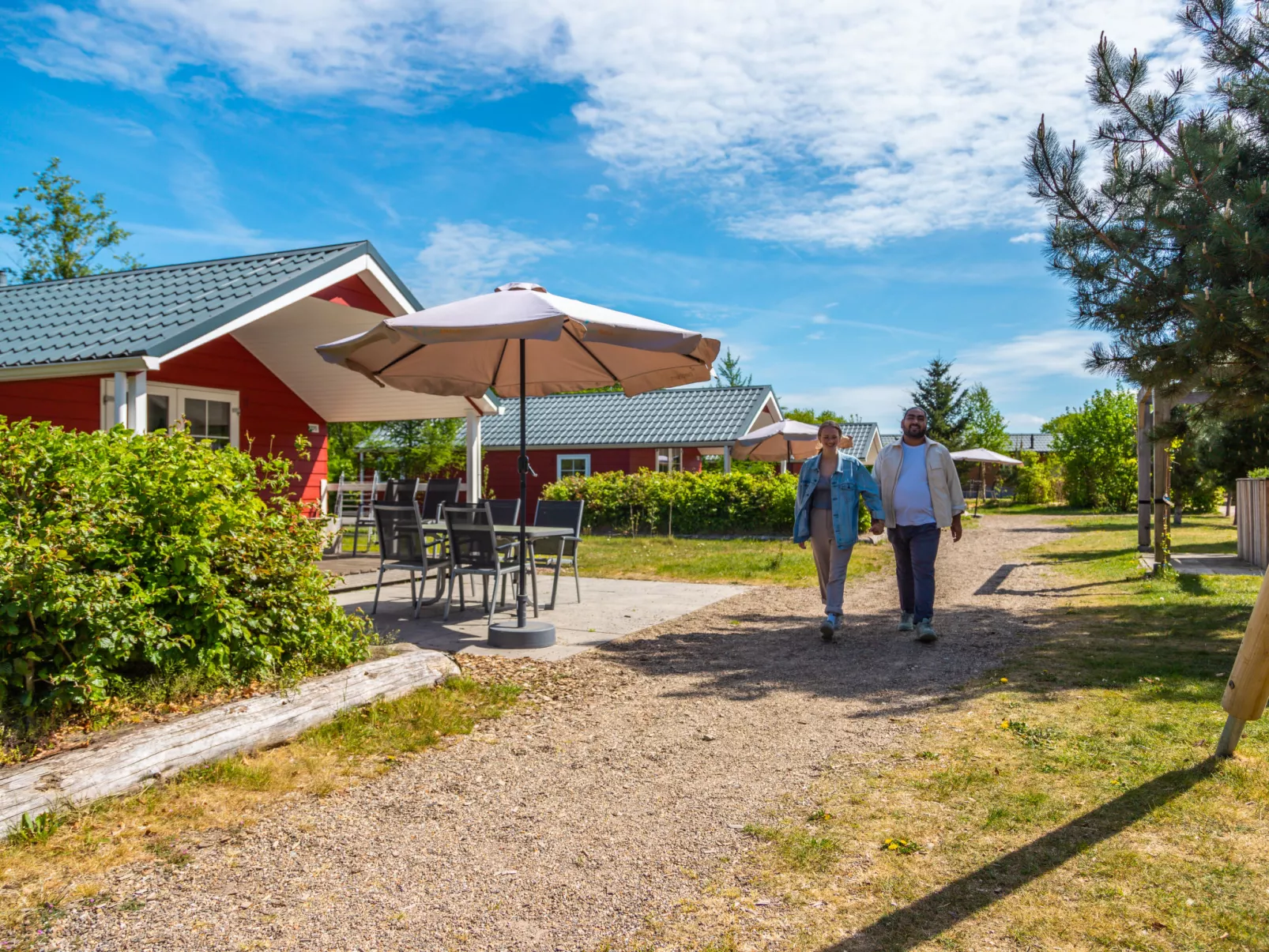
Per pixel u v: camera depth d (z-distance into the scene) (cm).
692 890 271
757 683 544
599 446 2748
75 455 411
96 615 360
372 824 324
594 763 396
